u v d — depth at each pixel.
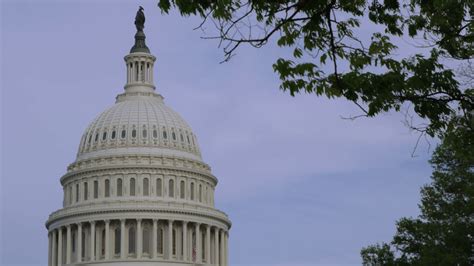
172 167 180.75
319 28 35.59
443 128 39.91
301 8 33.91
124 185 179.25
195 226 179.88
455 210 77.25
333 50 35.66
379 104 37.50
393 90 37.38
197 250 178.50
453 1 37.47
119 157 180.75
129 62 197.38
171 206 177.12
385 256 81.75
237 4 33.75
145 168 179.50
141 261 172.12
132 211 175.75
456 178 77.75
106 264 172.00
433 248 75.50
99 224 177.75
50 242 183.62
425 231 78.62
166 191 179.88
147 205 175.88
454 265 73.69
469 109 39.12
